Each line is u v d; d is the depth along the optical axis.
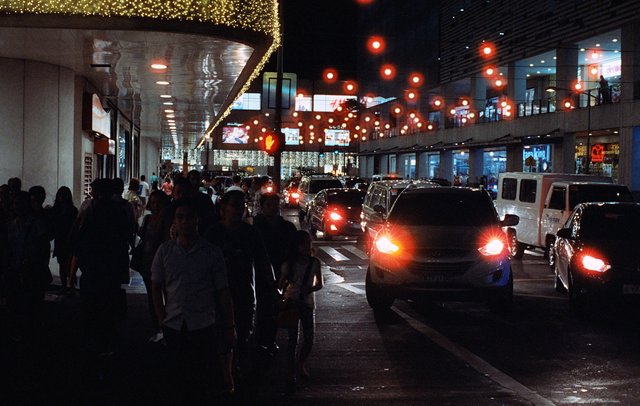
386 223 12.66
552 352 9.22
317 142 108.12
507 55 51.19
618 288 11.11
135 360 8.53
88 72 21.06
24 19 13.57
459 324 11.06
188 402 6.01
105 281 8.14
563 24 44.12
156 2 13.81
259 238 7.58
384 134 80.44
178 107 32.12
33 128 19.19
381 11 78.69
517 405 6.93
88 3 13.66
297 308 7.59
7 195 11.25
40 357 8.69
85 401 6.93
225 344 6.13
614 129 40.94
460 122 60.94
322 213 25.72
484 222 12.55
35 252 9.42
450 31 61.28
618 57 47.34
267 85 22.73
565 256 13.21
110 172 32.25
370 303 12.03
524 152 51.31
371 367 8.41
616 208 12.77
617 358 8.90
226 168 108.69
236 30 14.71
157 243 8.98
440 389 7.48
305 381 7.78
